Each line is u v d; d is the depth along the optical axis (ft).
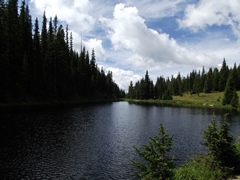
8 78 208.85
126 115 217.56
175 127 148.97
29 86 243.40
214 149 45.98
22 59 244.63
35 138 98.37
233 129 138.82
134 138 110.93
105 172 65.72
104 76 555.69
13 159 71.72
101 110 254.68
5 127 114.83
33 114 165.68
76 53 469.98
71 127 131.34
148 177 37.99
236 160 47.37
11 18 238.07
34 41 272.92
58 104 271.90
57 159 74.74
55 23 343.05
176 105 391.24
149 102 505.25
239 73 477.36
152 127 147.02
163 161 38.19
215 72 531.91
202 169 45.57
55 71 298.56
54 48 304.71
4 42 209.67
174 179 38.93
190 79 571.69
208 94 489.67
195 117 207.31
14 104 203.92
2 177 58.65
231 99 336.70
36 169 65.21
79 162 73.20
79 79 393.91
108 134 118.73
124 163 73.51
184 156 80.74
